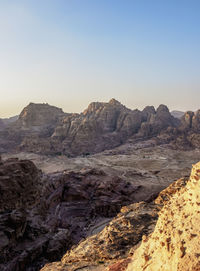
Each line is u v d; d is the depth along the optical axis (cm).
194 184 1420
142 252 1630
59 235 4697
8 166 5762
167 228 1421
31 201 5750
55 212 6744
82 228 6444
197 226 1177
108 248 2386
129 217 3098
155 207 3603
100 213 7406
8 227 3938
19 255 3634
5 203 4888
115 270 1797
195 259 1010
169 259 1189
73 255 2511
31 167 6306
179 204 1556
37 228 4531
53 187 7681
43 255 4047
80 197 7812
